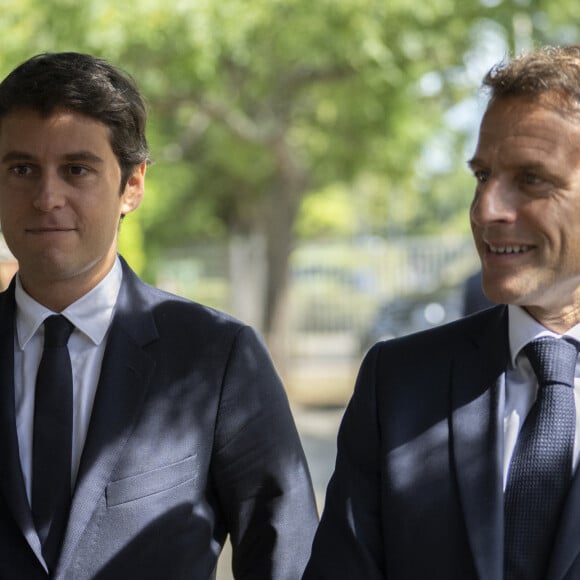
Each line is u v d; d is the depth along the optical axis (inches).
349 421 220.8
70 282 238.1
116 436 233.0
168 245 1584.6
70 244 231.6
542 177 196.9
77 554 226.2
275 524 245.3
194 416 240.5
